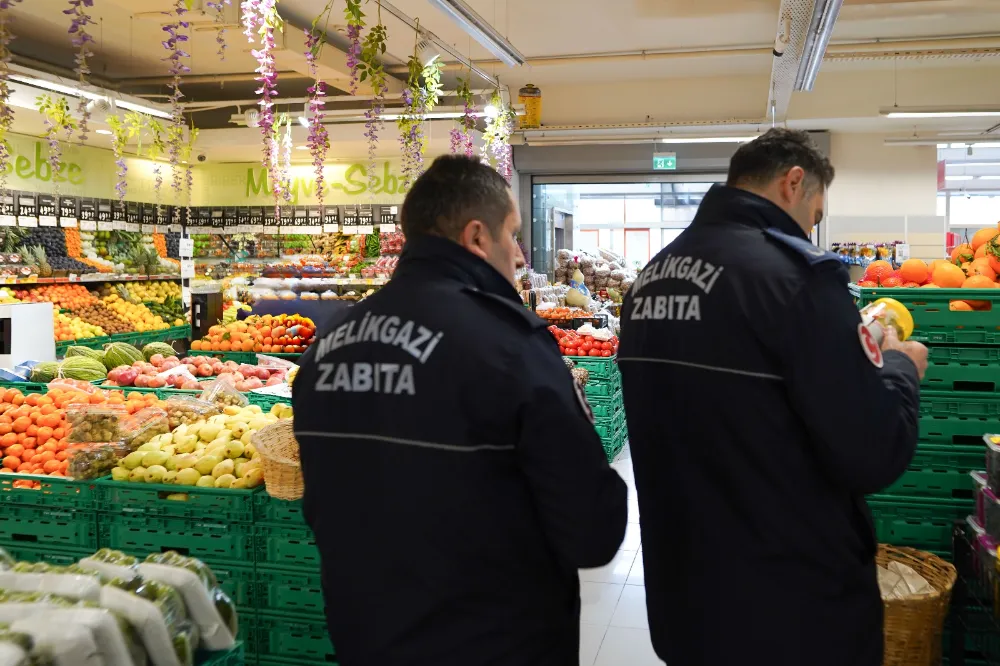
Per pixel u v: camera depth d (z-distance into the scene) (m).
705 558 1.90
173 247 12.43
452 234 1.67
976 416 3.02
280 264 12.10
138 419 3.65
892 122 12.01
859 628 1.85
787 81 9.38
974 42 9.65
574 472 1.48
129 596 1.92
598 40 10.17
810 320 1.74
